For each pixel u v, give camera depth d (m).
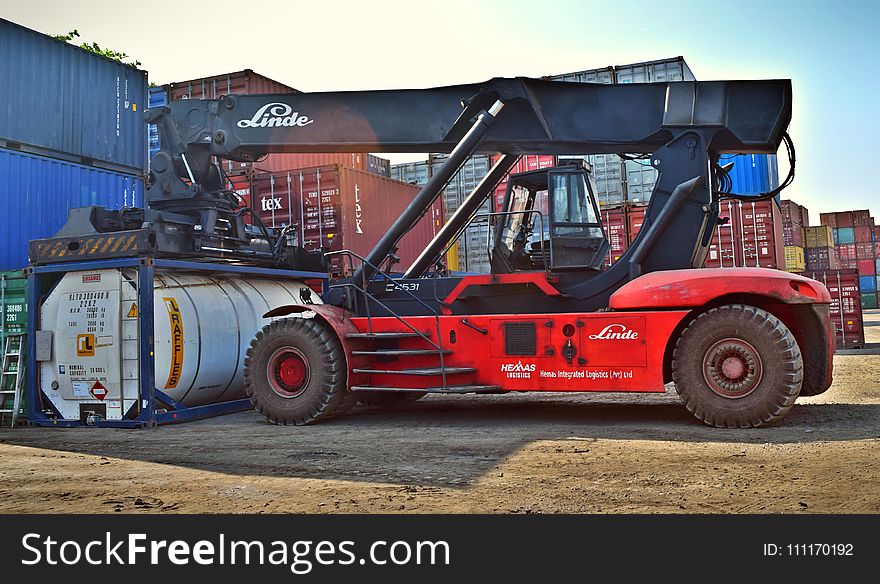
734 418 6.68
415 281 8.46
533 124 8.23
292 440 6.84
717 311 6.82
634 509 4.00
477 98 8.25
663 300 7.00
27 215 10.46
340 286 8.80
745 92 7.76
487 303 8.17
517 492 4.43
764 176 17.44
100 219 8.70
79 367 8.42
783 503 4.02
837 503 4.00
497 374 7.71
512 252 8.19
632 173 16.64
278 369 8.16
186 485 4.94
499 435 6.68
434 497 4.38
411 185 16.62
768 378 6.58
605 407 8.73
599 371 7.28
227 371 9.19
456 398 10.30
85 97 11.51
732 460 5.18
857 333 17.34
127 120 12.23
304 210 13.98
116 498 4.62
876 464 4.89
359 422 8.02
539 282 7.86
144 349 8.12
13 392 8.66
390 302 8.59
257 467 5.52
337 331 7.91
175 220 8.64
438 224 17.64
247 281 10.09
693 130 7.69
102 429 8.14
